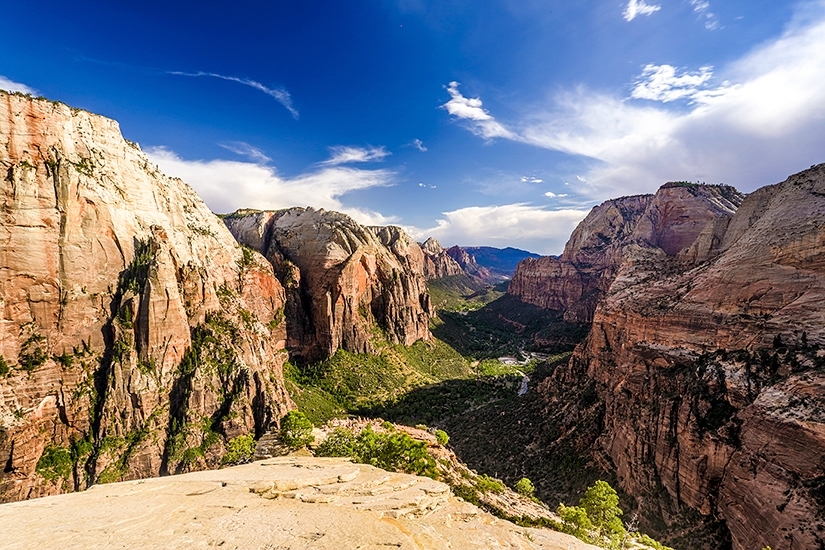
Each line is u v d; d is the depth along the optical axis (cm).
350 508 2372
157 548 1714
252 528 1967
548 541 2733
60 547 1705
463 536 2381
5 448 5584
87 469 6203
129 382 6844
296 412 5388
